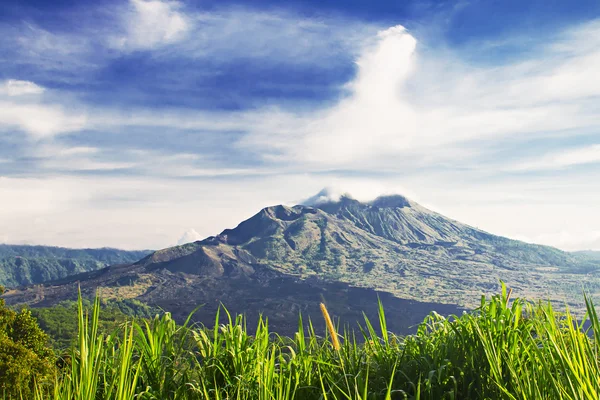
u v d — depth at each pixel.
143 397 3.38
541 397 2.97
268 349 3.86
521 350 3.58
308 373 3.78
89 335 2.77
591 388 2.57
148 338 3.78
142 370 3.64
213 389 3.48
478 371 3.57
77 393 2.69
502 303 3.86
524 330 3.72
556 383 2.89
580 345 2.77
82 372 2.70
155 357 3.67
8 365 16.47
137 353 3.78
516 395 3.15
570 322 2.92
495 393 3.41
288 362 3.91
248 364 3.72
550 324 3.31
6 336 22.06
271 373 3.48
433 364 3.64
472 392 3.55
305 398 3.62
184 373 3.67
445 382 3.60
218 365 3.69
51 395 3.06
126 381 2.93
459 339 3.76
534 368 3.18
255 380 3.61
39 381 3.14
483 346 3.45
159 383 3.57
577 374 2.64
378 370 3.82
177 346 3.88
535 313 3.88
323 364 3.87
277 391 3.32
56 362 3.19
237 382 3.55
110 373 3.48
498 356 3.41
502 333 3.65
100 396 3.35
